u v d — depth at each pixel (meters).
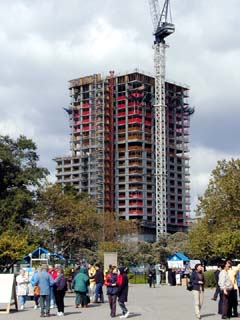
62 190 87.38
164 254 104.44
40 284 24.08
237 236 54.50
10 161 61.97
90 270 34.91
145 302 32.44
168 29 190.25
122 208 195.25
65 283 24.56
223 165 60.59
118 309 27.23
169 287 55.09
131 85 199.62
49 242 79.69
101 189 198.00
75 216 82.62
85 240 87.06
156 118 194.25
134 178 194.88
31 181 63.50
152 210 196.00
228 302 21.78
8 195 61.47
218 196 60.03
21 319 22.73
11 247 48.66
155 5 190.50
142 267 100.75
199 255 62.69
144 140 198.88
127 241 116.25
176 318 22.39
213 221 61.16
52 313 25.48
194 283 22.36
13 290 27.08
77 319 22.50
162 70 194.88
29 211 62.31
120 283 23.11
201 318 22.22
